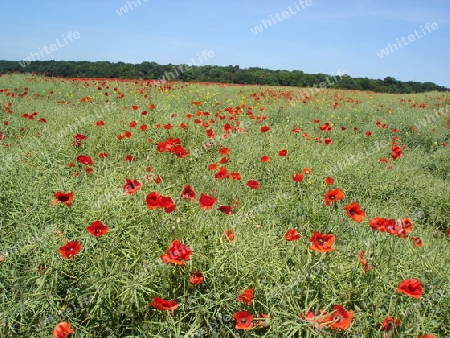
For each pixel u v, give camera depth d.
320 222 4.04
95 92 15.20
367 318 2.41
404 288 2.11
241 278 2.56
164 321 2.37
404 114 13.58
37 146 4.78
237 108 10.13
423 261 3.08
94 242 2.70
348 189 5.64
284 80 33.97
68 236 2.90
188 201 3.31
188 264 2.55
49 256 2.57
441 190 5.93
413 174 6.70
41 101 11.27
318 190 5.24
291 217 4.13
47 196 3.29
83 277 2.51
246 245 2.81
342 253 2.92
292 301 2.40
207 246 2.79
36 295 2.38
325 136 9.66
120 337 2.43
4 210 3.31
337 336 2.29
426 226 5.17
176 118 8.11
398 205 5.44
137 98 13.12
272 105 14.78
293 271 2.67
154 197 2.62
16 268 2.68
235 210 4.27
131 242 2.71
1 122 7.27
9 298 2.47
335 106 15.08
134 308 2.41
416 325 2.18
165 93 15.34
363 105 16.28
